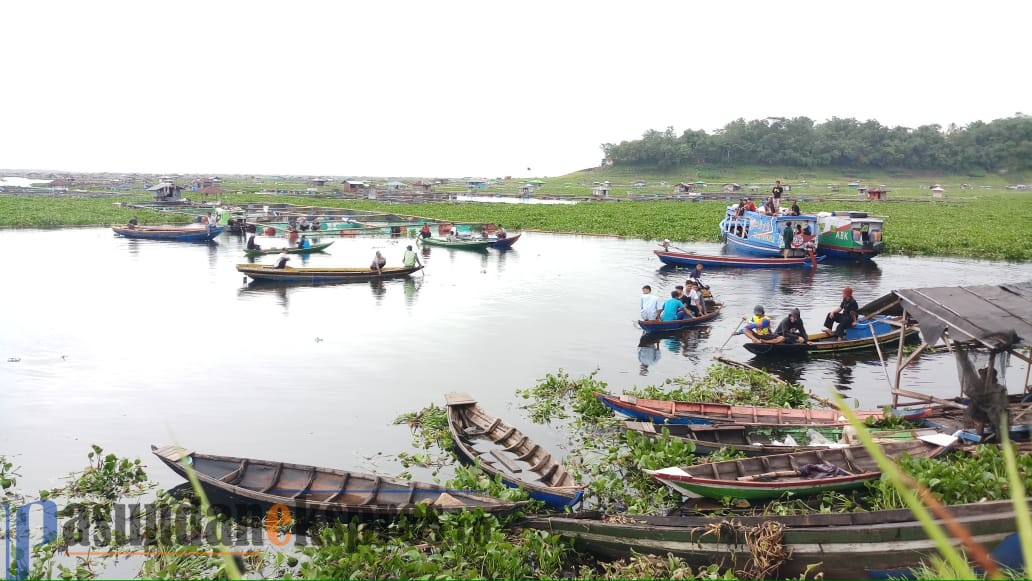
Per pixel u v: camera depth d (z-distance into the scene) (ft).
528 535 35.19
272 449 47.91
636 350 73.77
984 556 4.63
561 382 61.46
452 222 204.54
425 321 86.33
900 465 38.96
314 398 58.34
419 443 49.08
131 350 71.87
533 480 42.09
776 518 32.22
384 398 58.54
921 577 27.30
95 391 59.41
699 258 127.75
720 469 40.70
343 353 71.82
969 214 232.53
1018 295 46.21
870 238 134.92
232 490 38.96
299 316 88.28
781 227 132.36
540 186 518.37
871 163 588.50
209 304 94.63
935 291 47.50
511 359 70.28
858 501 38.75
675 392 57.82
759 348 70.38
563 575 34.01
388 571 32.78
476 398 58.95
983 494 35.86
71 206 232.53
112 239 165.78
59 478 43.52
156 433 50.65
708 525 32.60
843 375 64.18
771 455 41.52
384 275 115.14
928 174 581.53
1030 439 42.39
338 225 189.88
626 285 111.86
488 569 33.37
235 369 65.92
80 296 98.68
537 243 171.73
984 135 599.98
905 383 61.62
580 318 88.53
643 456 44.37
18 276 113.70
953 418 46.93
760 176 574.15
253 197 314.76
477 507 36.01
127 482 42.88
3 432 50.49
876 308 51.11
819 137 602.85
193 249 152.15
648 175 609.01
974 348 44.16
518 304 97.09
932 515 28.86
